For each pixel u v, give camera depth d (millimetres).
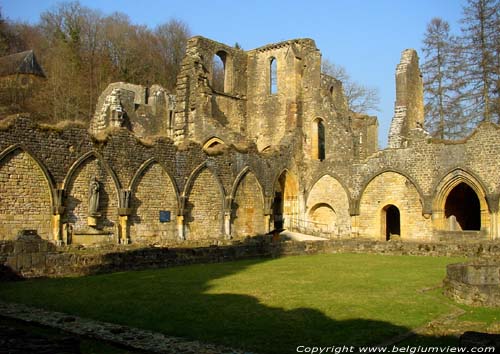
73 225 27219
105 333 10602
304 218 40781
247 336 10617
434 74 49125
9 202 24828
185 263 22906
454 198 39906
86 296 14789
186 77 40812
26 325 11453
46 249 19812
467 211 41594
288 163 40031
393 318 12219
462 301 13969
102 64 67438
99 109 47000
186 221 32625
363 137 44781
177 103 40938
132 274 19578
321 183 40344
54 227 26344
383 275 19609
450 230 37500
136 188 30156
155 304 13711
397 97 39656
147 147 30797
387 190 37438
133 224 29875
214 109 42969
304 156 41969
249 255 25906
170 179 31922
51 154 26391
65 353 8641
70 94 56188
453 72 47375
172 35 82438
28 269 17922
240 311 12906
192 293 15414
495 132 33375
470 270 13906
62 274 18719
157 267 21719
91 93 60094
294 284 17266
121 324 11555
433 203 35312
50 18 75812
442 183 35125
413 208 36281
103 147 28641
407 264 23500
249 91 46281
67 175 26938
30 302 13812
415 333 10922
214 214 34250
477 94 45969
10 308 12875
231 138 38375
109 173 28844
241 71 46094
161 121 45250
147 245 27219
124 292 15492
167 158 31781
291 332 10953
